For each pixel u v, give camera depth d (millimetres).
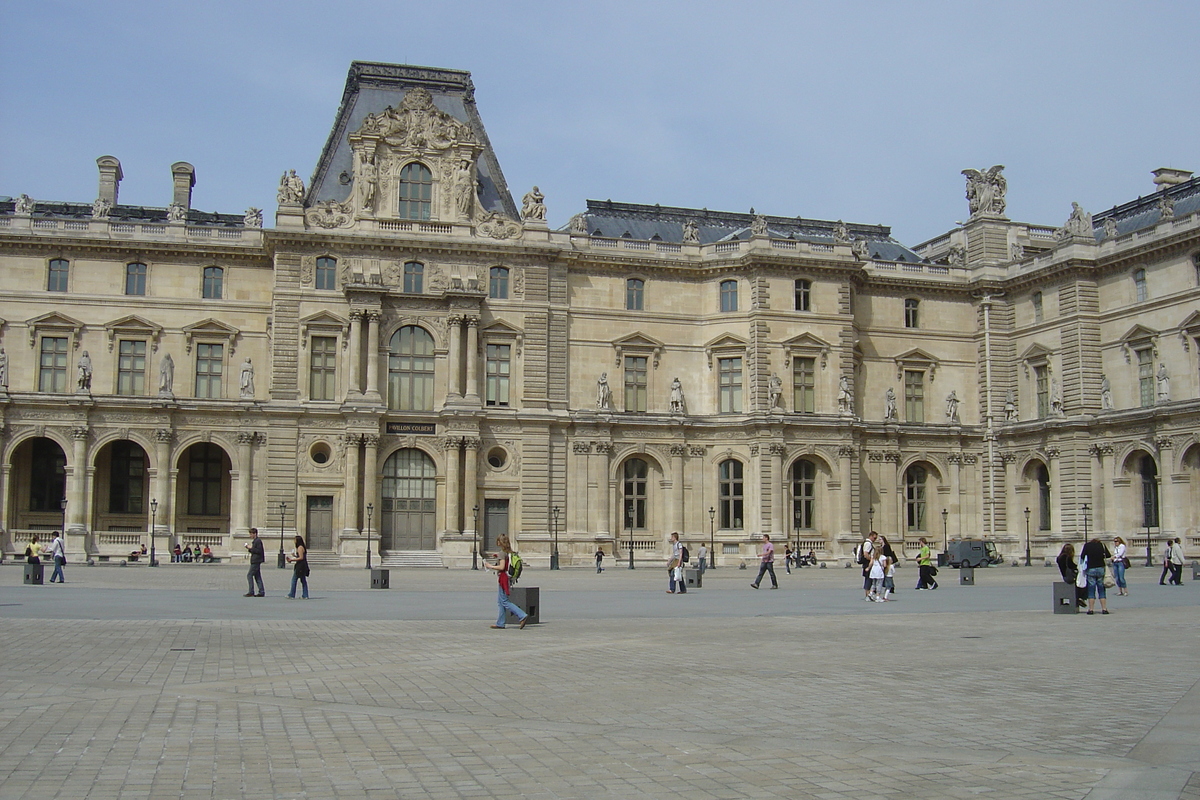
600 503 97750
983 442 106750
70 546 88812
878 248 114500
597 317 100562
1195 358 89438
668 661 28609
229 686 24203
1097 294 99062
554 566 93312
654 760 17406
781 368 99562
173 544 91375
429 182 98000
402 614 43156
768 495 97188
